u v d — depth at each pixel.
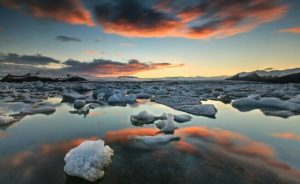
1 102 11.10
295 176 3.05
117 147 4.25
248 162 3.52
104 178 2.95
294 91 15.45
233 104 10.97
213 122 6.71
